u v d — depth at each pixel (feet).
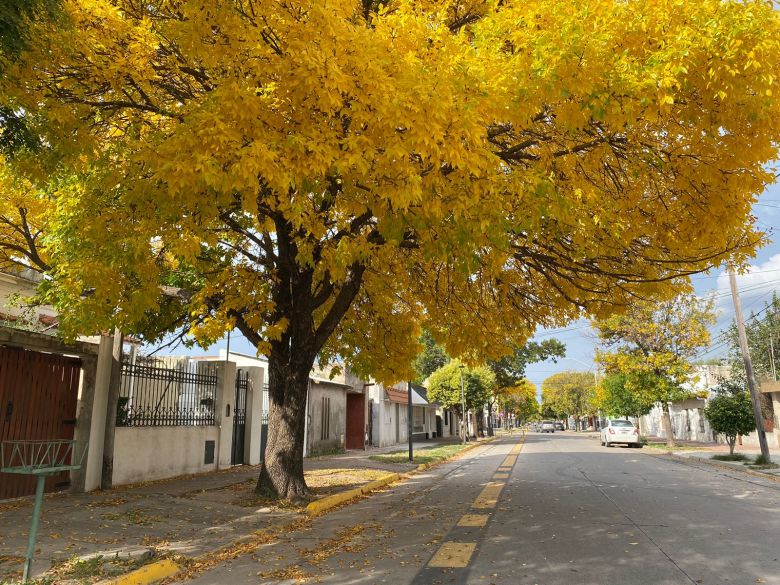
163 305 38.19
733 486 42.42
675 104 23.41
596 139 26.02
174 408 44.42
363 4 29.04
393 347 42.27
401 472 54.75
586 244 28.37
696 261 29.40
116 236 25.63
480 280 39.34
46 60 21.94
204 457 47.32
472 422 169.58
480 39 22.65
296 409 34.83
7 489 30.12
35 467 17.83
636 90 20.34
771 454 73.36
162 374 42.68
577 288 35.81
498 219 21.67
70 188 28.60
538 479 47.65
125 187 25.18
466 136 20.42
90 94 24.66
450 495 39.75
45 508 28.07
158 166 20.57
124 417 38.60
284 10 20.45
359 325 41.83
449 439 142.92
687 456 73.15
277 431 34.81
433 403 142.00
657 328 88.43
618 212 28.89
